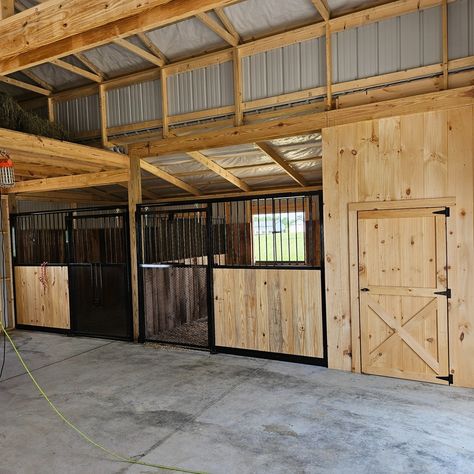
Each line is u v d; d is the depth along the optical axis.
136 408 3.26
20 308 6.41
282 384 3.68
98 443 2.73
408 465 2.37
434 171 3.61
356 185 3.94
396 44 3.93
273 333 4.41
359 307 3.94
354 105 4.14
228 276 4.64
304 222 5.39
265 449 2.58
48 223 8.16
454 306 3.56
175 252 5.95
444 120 3.57
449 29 3.71
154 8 2.46
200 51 4.94
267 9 4.25
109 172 5.58
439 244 3.60
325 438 2.70
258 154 5.96
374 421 2.92
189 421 3.00
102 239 6.20
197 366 4.27
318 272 4.15
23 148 4.28
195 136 4.95
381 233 3.84
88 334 5.71
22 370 4.32
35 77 5.77
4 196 6.46
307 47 4.37
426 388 3.53
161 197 8.69
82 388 3.74
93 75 5.50
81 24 2.40
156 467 2.42
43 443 2.76
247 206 7.73
